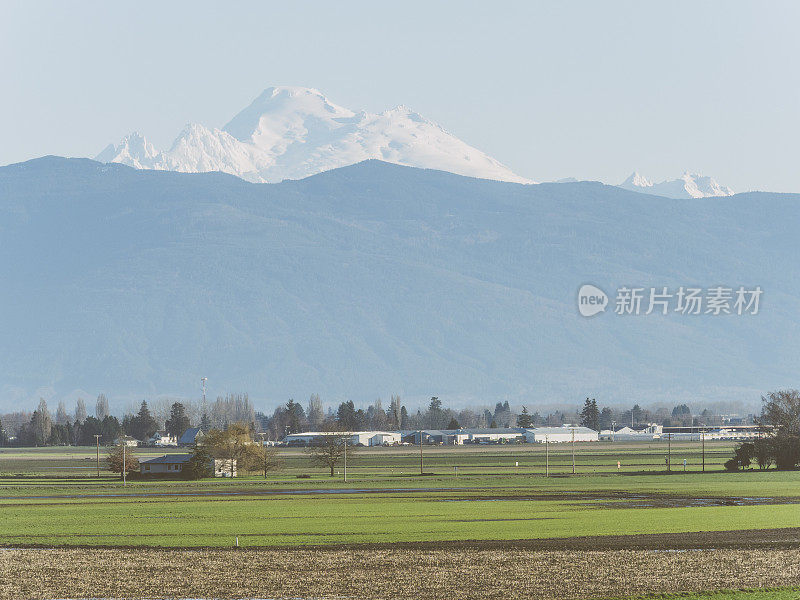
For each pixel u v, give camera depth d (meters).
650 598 156.75
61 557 189.75
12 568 179.50
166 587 164.62
